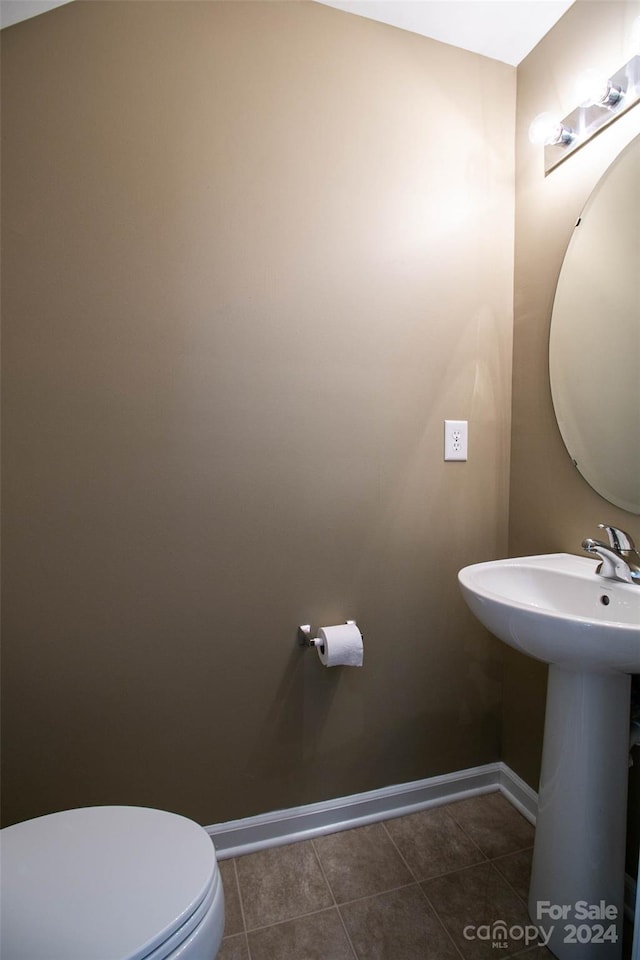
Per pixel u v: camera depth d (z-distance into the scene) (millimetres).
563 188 1293
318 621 1341
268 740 1314
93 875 713
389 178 1336
